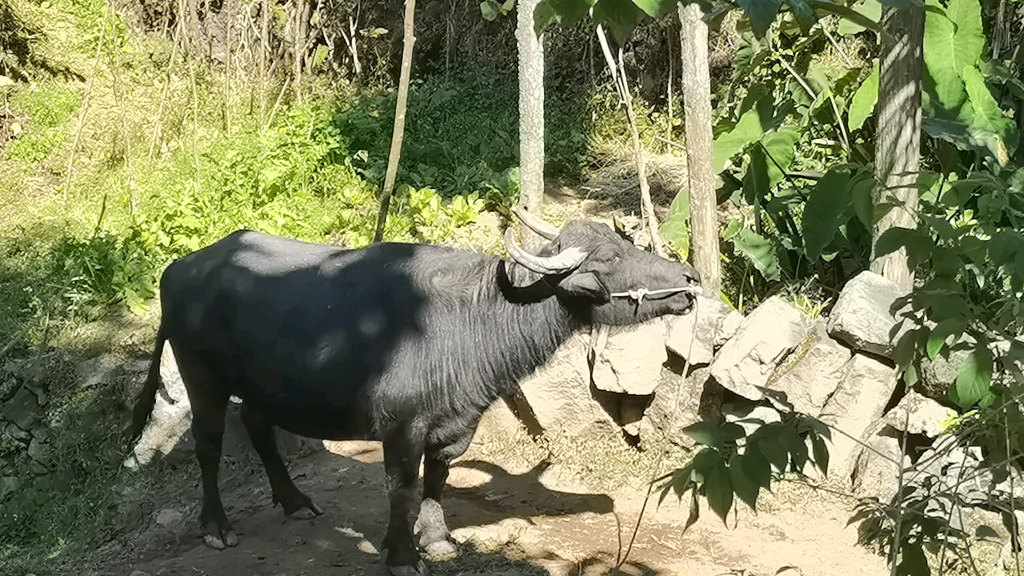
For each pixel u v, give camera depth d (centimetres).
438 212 888
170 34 1220
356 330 530
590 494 645
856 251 754
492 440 702
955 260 294
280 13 1138
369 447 721
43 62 1147
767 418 638
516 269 525
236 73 1120
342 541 593
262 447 614
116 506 710
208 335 566
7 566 644
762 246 756
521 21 751
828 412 636
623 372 657
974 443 362
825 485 623
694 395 656
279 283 552
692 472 298
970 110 711
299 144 975
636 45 1112
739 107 794
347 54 1214
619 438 682
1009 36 877
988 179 320
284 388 548
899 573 322
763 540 589
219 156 986
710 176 705
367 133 1020
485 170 951
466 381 534
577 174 1016
